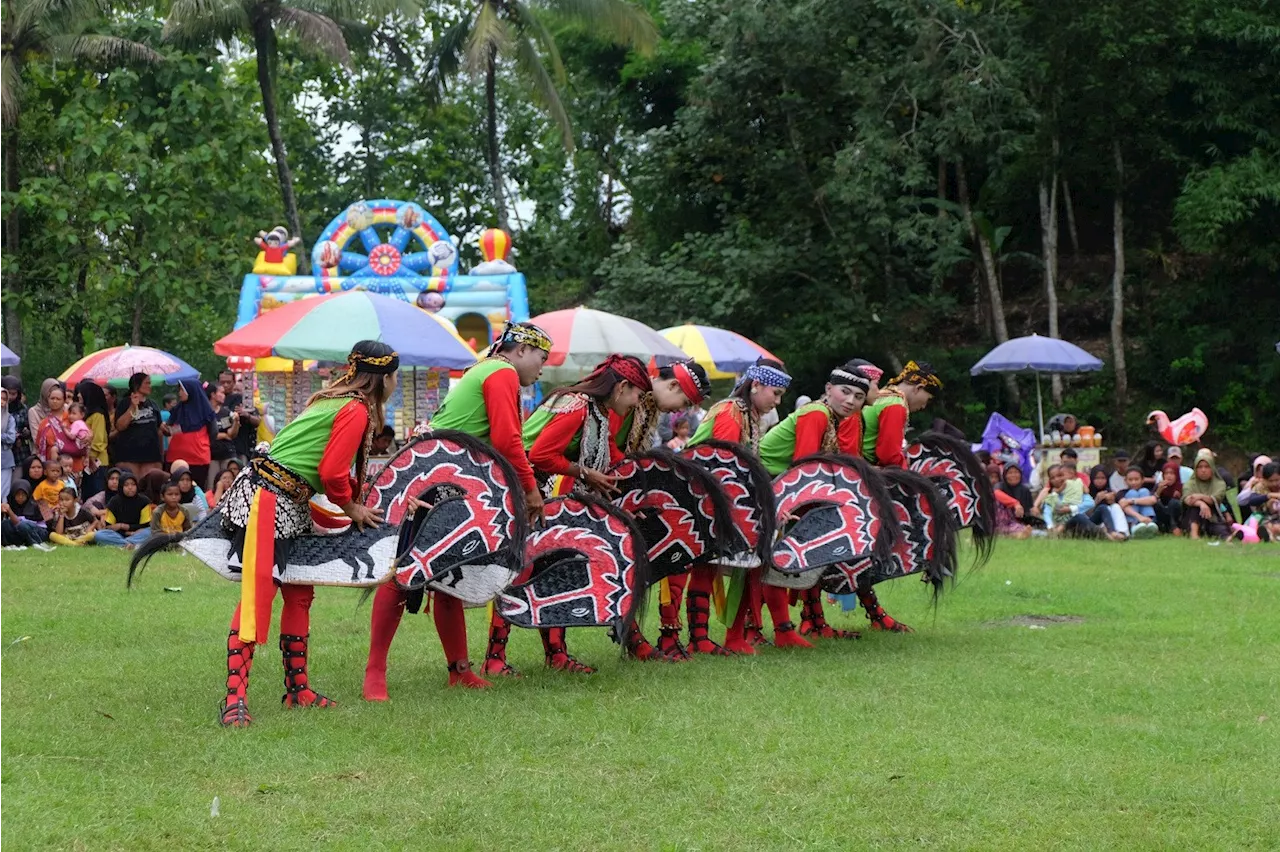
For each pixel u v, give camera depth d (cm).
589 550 661
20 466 1446
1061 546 1447
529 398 2078
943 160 2894
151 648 756
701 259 2816
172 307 2680
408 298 2281
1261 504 1546
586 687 645
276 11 2580
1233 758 511
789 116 2795
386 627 624
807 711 585
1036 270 3122
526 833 420
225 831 420
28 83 2777
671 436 1762
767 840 414
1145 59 2708
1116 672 681
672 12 2827
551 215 3644
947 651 754
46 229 2659
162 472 1464
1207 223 2617
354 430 577
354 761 502
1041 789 467
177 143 2680
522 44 2878
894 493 793
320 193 3650
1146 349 2909
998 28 2622
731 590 764
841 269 2875
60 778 473
